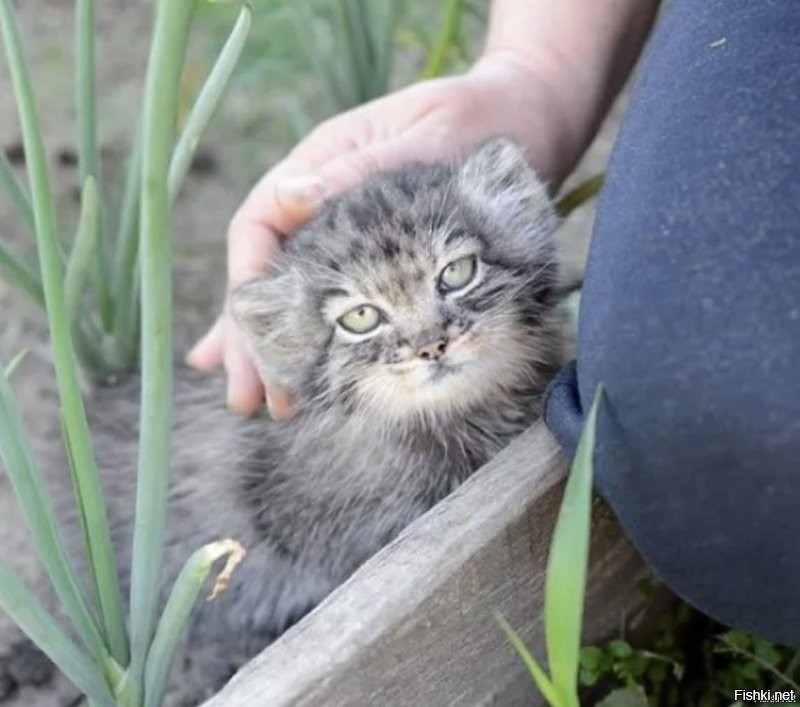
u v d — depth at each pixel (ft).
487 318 1.81
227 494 1.97
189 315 2.40
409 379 1.80
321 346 1.84
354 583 1.50
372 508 1.90
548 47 2.01
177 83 1.34
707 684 1.78
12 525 2.09
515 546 1.57
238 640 1.97
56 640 1.41
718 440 1.35
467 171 1.84
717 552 1.41
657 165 1.42
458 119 1.93
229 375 1.93
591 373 1.42
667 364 1.35
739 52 1.46
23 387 2.28
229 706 1.41
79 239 1.73
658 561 1.47
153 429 1.44
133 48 2.86
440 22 2.78
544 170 1.98
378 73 2.26
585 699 1.74
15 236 2.45
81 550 1.98
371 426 1.86
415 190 1.82
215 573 1.95
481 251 1.81
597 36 2.02
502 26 2.06
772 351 1.33
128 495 2.01
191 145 1.59
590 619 1.73
